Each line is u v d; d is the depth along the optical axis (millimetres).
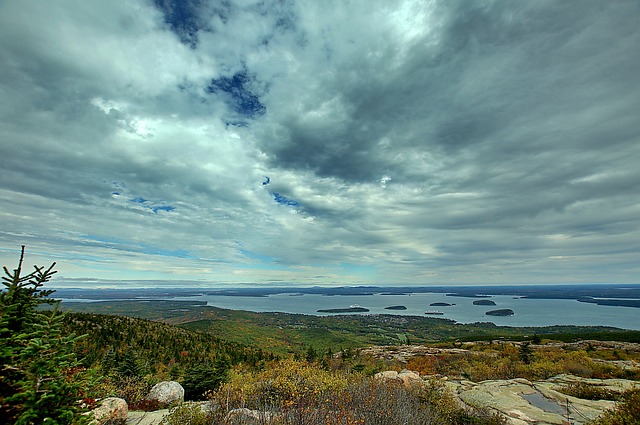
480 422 9477
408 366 25000
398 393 10281
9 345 3709
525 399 11586
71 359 4113
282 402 9508
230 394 10625
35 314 4020
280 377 11742
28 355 3594
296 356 35750
